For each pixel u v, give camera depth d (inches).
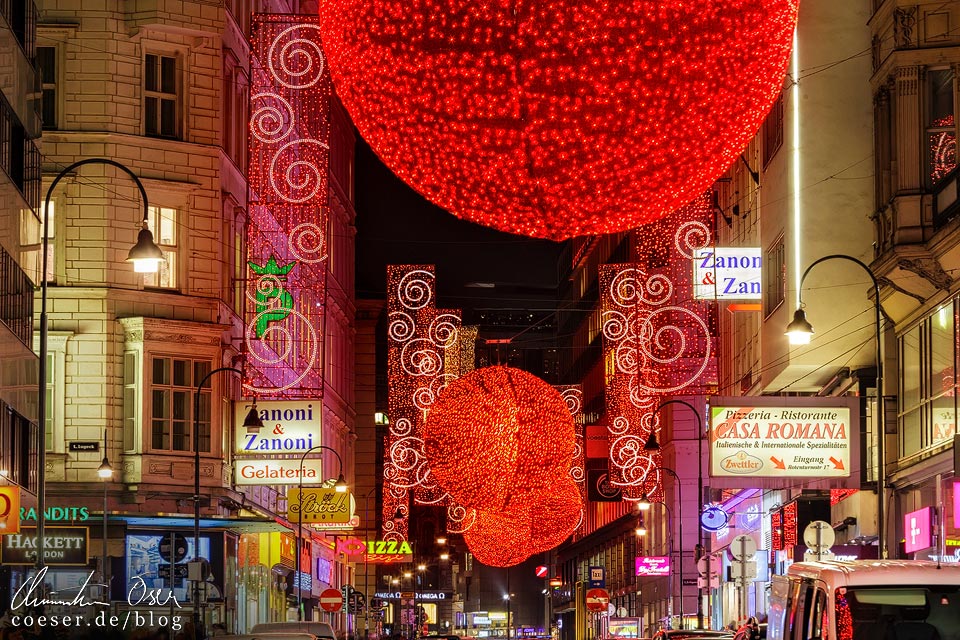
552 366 7298.2
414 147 695.1
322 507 2719.0
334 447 3585.1
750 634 1045.8
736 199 2524.6
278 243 2596.0
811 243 1902.1
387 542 3203.7
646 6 659.4
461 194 700.0
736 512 2866.6
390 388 2997.0
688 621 2834.6
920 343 1708.9
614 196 691.4
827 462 1681.8
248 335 2251.5
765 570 2500.0
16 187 1557.6
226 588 2169.0
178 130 2126.0
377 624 4539.9
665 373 2295.8
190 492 2059.5
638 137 676.1
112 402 2021.4
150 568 2059.5
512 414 2395.4
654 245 2329.0
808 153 1911.9
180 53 2130.9
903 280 1675.7
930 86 1694.1
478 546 3850.9
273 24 2095.2
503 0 657.0
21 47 1589.6
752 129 713.0
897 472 1771.7
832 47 1918.1
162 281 2091.5
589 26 655.8
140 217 2070.6
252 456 2122.3
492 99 666.2
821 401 1689.2
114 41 2071.9
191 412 2081.7
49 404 2010.3
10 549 1756.9
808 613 661.9
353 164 4035.4
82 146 2049.7
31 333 1652.3
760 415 1686.8
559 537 3698.3
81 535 1772.9
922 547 1593.3
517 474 2397.9
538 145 672.4
